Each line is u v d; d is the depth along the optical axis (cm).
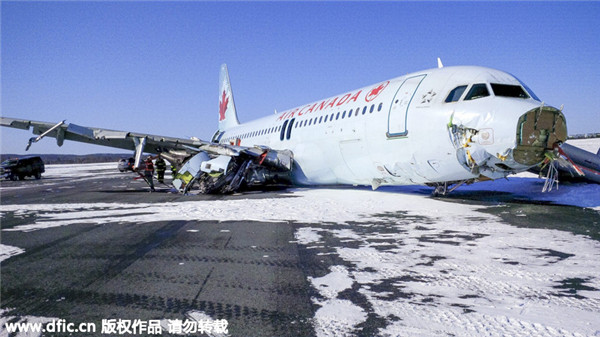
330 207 1088
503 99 906
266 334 307
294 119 1686
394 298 386
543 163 946
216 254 577
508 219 852
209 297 395
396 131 1102
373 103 1221
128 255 579
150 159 1806
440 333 304
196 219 914
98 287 432
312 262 526
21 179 3244
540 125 856
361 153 1258
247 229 779
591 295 387
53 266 524
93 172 5081
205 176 1566
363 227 787
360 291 408
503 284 424
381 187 1664
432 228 764
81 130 1470
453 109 962
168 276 470
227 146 1595
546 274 457
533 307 357
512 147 859
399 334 303
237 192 1647
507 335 299
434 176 1075
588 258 525
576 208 995
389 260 531
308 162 1518
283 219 898
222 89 3219
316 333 308
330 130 1384
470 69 1023
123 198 1459
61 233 767
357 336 301
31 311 364
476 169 967
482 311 349
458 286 420
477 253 561
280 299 387
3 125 1411
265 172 1712
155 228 805
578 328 310
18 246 654
